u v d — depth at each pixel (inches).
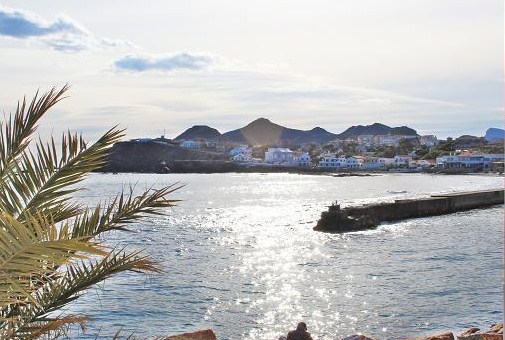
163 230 2054.6
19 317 193.2
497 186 5009.8
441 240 1793.8
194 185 5905.5
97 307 886.4
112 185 5708.7
